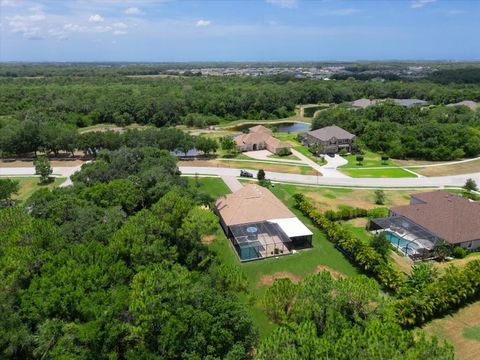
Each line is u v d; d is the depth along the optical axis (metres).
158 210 41.31
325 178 79.81
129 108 148.75
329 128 108.12
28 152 100.19
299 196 62.38
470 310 35.41
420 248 46.88
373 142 105.19
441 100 169.50
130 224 36.94
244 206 54.03
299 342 22.75
